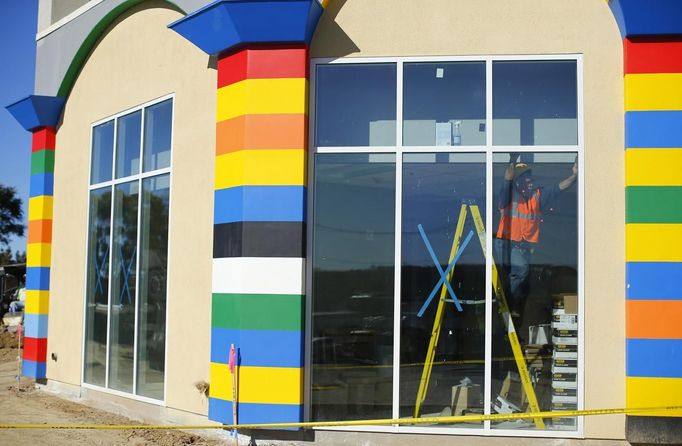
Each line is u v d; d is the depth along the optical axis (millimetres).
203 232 8703
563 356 7438
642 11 7113
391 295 7684
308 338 7707
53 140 12180
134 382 9688
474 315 7586
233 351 7664
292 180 7688
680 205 7184
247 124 7789
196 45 8250
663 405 7051
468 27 7770
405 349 7621
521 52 7676
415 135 7812
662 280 7137
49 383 11859
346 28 7926
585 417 7297
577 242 7496
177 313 8992
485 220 7656
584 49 7586
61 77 11664
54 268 11977
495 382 7496
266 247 7660
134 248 9953
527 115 7688
